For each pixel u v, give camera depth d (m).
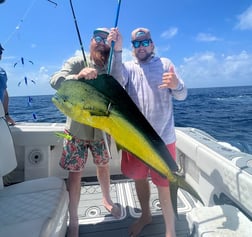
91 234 2.01
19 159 2.80
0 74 1.97
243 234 1.33
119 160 3.04
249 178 1.51
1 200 1.58
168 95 1.75
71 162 1.96
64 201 1.66
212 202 2.07
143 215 2.03
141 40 1.74
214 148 2.12
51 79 1.69
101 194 2.63
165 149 1.33
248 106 25.41
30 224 1.30
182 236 1.91
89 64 1.80
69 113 1.18
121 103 1.22
